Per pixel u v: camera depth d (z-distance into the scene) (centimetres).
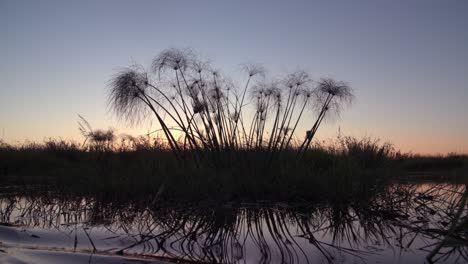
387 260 311
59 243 354
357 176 613
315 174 657
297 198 581
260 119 724
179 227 425
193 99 729
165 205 552
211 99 735
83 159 854
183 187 606
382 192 585
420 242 362
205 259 311
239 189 601
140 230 409
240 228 420
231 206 544
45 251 321
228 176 642
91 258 306
